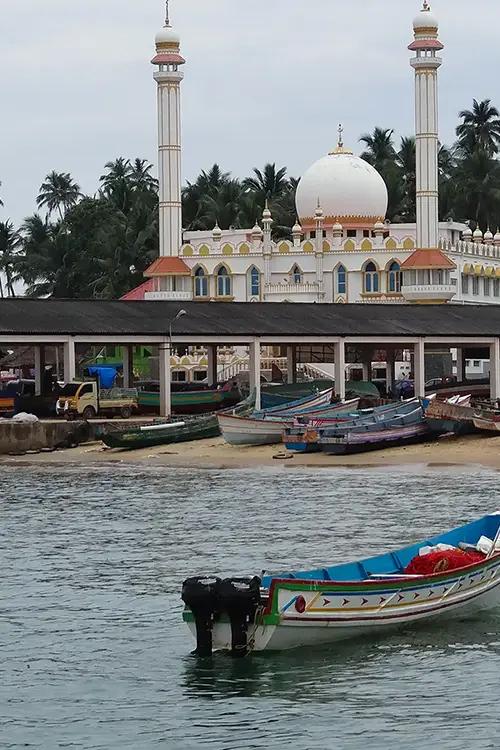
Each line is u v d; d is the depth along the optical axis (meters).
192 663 39.50
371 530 59.66
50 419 103.12
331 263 143.75
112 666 39.66
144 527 61.97
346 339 108.56
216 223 164.62
